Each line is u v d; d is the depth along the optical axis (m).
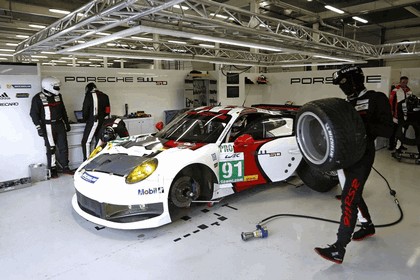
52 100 5.09
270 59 10.17
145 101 8.03
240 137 3.57
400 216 3.48
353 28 11.84
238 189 3.79
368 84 8.14
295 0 7.98
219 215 3.55
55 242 2.94
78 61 18.55
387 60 13.55
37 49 5.96
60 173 5.48
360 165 2.49
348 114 2.29
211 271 2.46
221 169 3.57
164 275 2.41
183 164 3.15
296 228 3.21
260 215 3.54
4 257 2.68
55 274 2.43
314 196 4.15
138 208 2.98
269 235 3.05
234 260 2.61
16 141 4.89
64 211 3.70
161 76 8.29
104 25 4.08
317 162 2.46
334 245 2.54
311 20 9.53
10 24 8.90
